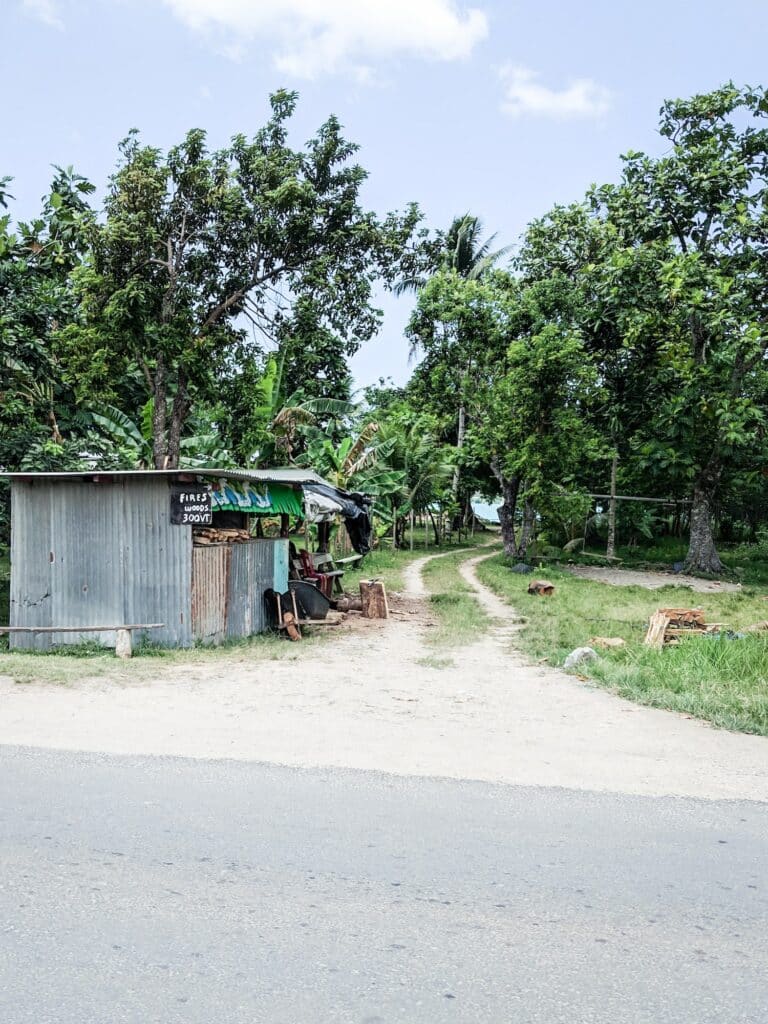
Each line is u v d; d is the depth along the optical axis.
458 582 22.20
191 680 8.46
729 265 24.97
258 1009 2.89
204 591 10.98
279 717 6.91
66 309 15.03
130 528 10.81
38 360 14.13
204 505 10.58
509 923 3.54
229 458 22.33
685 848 4.39
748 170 25.03
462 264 41.66
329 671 9.25
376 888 3.82
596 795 5.18
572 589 20.48
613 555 29.86
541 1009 2.94
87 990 2.98
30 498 11.05
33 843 4.22
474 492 43.72
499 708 7.56
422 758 5.84
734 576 25.53
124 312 14.69
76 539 10.95
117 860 4.04
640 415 29.61
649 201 26.12
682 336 26.97
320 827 4.52
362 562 25.78
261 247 16.78
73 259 15.20
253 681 8.51
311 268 17.06
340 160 17.58
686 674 9.00
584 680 9.05
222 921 3.49
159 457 16.66
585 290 28.72
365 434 26.08
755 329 22.67
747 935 3.50
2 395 15.34
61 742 5.93
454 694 8.14
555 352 25.55
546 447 26.70
